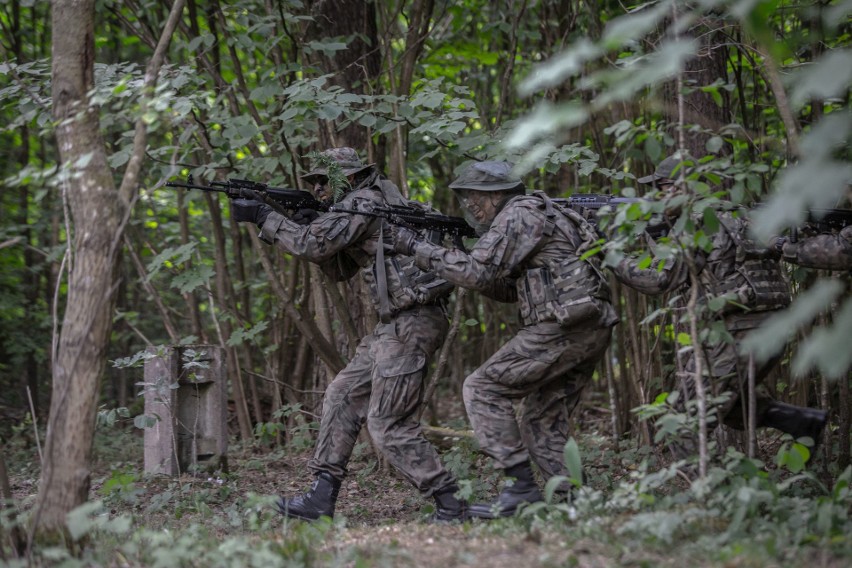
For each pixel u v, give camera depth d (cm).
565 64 294
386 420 560
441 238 581
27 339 1096
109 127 827
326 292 822
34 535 413
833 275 668
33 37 1083
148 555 430
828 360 258
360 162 604
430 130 670
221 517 583
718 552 372
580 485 466
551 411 557
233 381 935
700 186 437
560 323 520
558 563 371
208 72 789
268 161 734
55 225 1127
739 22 548
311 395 931
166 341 1247
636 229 460
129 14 999
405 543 437
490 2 991
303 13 804
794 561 360
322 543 446
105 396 1232
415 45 812
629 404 886
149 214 1206
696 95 682
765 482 441
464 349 1218
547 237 531
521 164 348
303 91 652
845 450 645
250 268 1211
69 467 416
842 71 266
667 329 808
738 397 530
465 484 507
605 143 894
